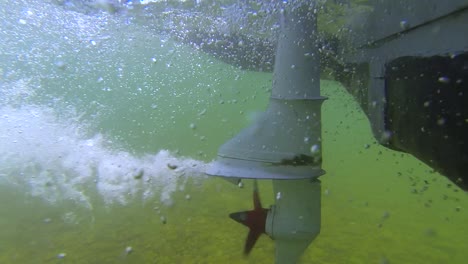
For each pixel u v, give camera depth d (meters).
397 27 0.65
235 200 1.55
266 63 1.58
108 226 1.22
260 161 0.70
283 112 0.73
